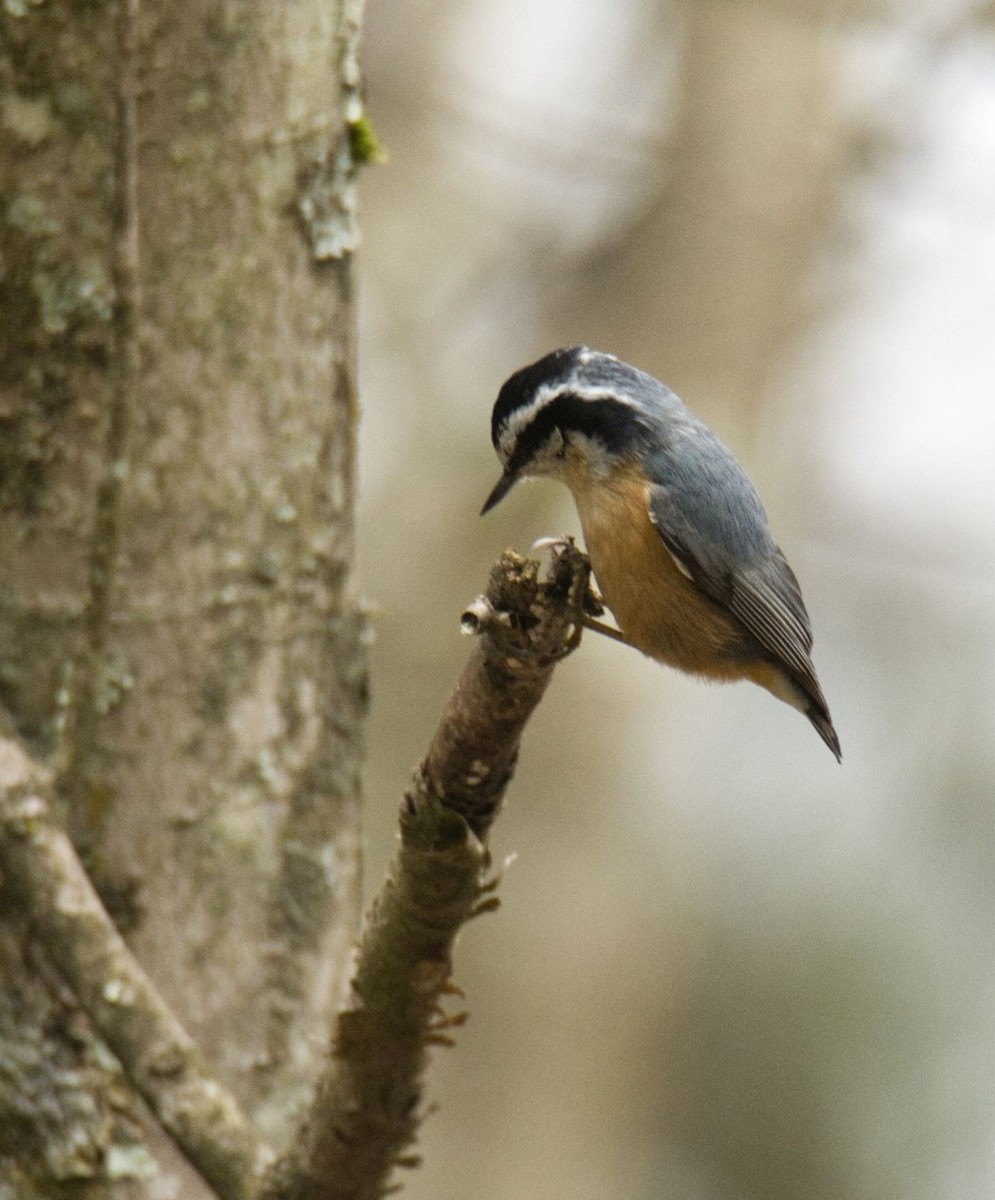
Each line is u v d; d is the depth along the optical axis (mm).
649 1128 17188
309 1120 6320
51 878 6246
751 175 17594
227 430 7539
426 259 18453
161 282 7395
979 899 16922
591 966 15898
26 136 7023
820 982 17203
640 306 17688
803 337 17906
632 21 19438
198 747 7488
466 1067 15664
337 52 7758
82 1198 7047
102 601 6582
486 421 17438
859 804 17297
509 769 5816
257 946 7574
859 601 17078
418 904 5848
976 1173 16922
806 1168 17094
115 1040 6211
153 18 7352
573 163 17438
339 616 7875
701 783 17406
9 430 7125
